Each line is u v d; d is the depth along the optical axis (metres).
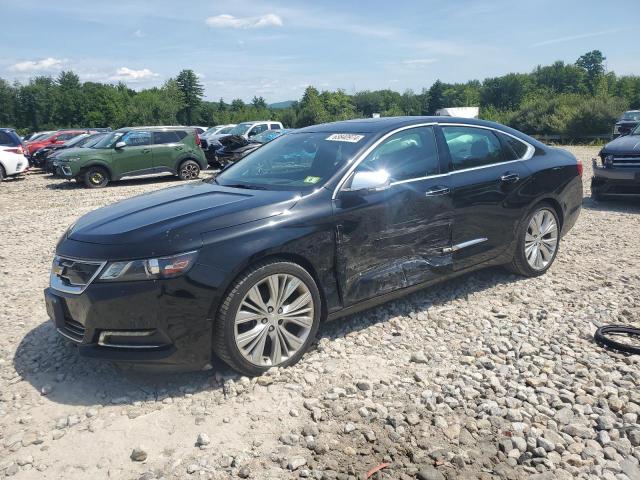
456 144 4.78
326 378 3.55
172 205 3.85
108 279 3.27
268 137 18.84
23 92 118.00
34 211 11.19
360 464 2.71
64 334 3.54
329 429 3.00
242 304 3.44
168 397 3.37
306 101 82.62
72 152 15.19
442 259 4.52
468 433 2.94
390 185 4.16
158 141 16.19
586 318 4.41
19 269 6.53
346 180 4.01
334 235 3.83
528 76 126.00
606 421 2.97
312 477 2.62
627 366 3.59
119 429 3.06
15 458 2.83
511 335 4.12
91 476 2.69
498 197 4.88
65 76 124.81
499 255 5.02
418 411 3.15
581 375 3.50
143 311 3.24
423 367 3.68
